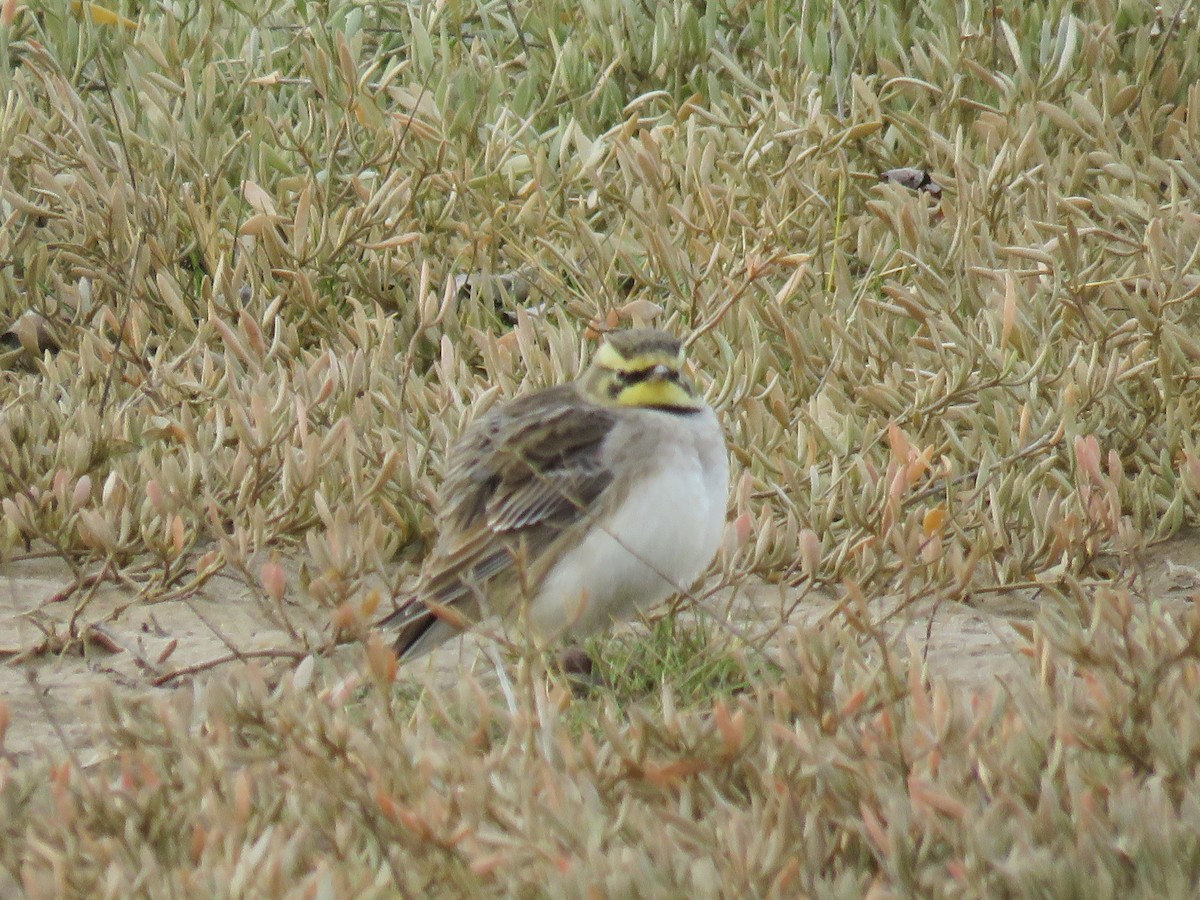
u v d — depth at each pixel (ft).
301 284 44.37
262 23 55.01
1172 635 27.78
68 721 31.40
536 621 32.65
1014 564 37.14
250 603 36.65
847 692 27.43
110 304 45.93
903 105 53.67
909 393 42.09
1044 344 41.42
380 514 38.60
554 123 53.88
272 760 26.32
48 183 46.11
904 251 44.50
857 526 37.58
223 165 48.78
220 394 40.98
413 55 52.80
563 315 42.80
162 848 24.95
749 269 43.16
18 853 24.82
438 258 48.21
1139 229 45.62
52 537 36.81
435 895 23.75
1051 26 53.78
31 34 54.75
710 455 33.12
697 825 24.23
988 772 25.04
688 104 50.34
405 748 26.08
